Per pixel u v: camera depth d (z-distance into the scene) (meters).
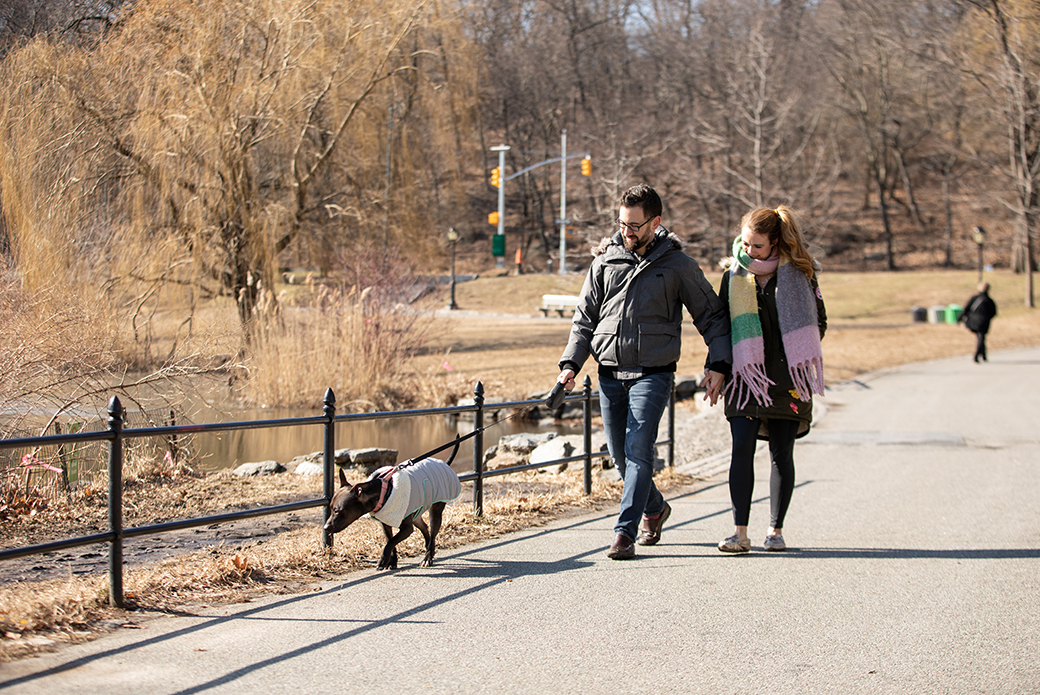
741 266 5.53
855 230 68.62
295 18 18.00
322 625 4.25
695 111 51.41
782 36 56.97
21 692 3.34
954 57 41.25
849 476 8.85
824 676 3.68
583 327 5.65
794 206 43.88
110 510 4.41
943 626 4.32
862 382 19.19
